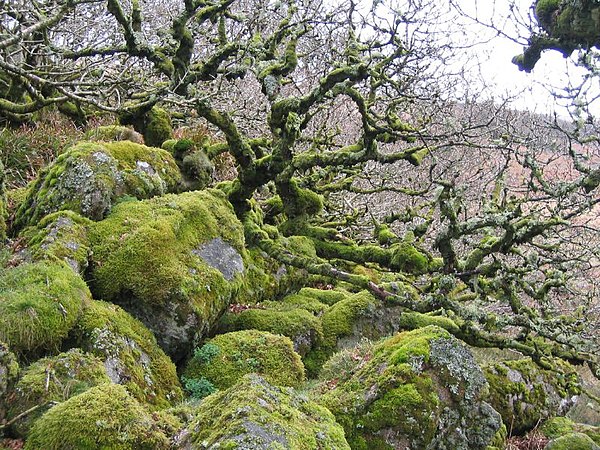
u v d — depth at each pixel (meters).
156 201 7.63
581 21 4.18
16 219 7.25
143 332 6.17
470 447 5.91
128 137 9.41
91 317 5.55
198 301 6.71
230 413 3.83
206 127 11.67
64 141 9.89
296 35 8.03
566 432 7.86
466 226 6.29
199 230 7.51
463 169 12.18
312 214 9.02
